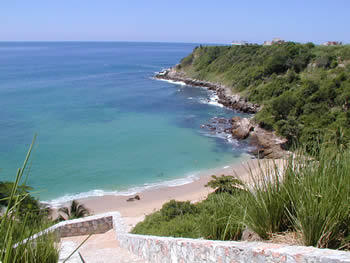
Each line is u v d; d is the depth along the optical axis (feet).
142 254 22.59
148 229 43.75
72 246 18.62
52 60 589.32
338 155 11.91
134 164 126.21
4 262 7.59
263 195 12.84
